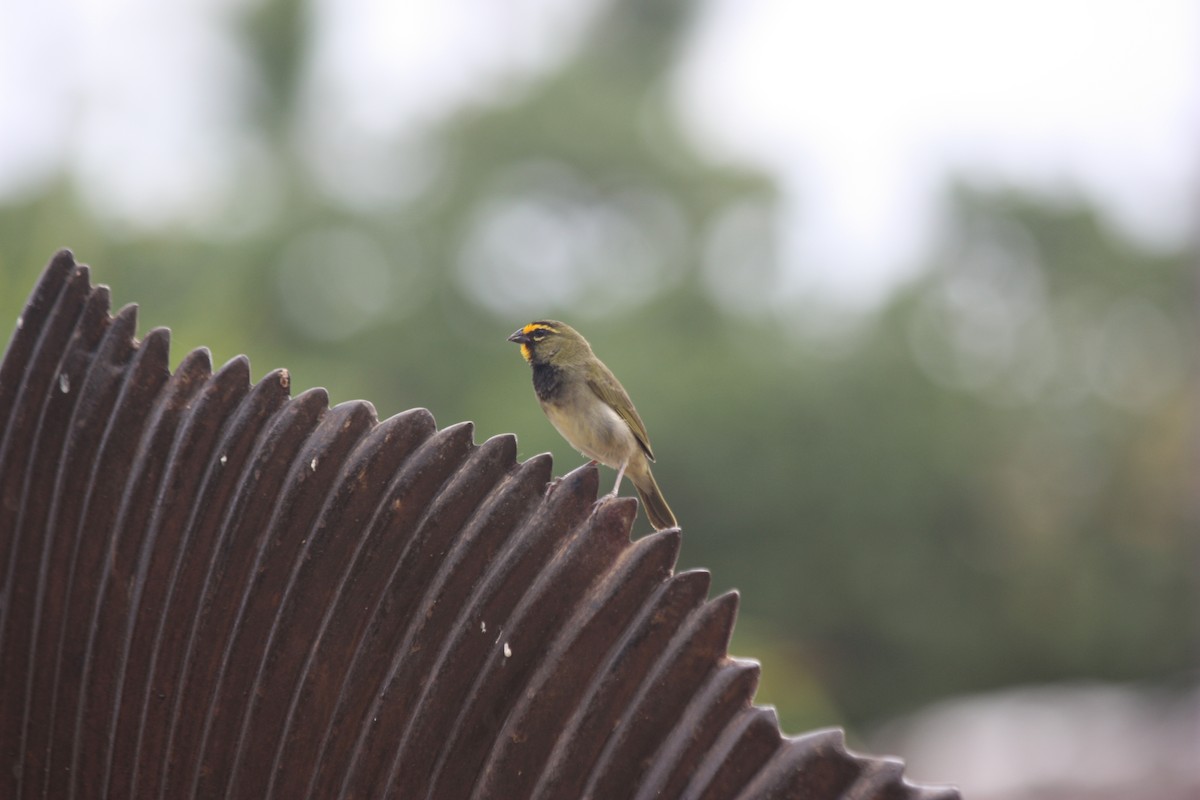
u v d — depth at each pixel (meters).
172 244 25.19
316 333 33.00
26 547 4.45
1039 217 42.34
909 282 38.09
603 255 38.78
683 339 36.09
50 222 19.94
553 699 3.98
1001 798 19.52
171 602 4.21
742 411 32.75
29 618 4.45
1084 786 19.16
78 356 4.43
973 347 39.50
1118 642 36.12
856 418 34.03
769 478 32.44
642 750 3.90
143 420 4.34
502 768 4.00
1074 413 39.91
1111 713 27.41
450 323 34.88
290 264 33.19
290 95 35.09
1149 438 38.84
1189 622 36.69
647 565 3.96
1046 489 38.03
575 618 4.02
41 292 4.48
